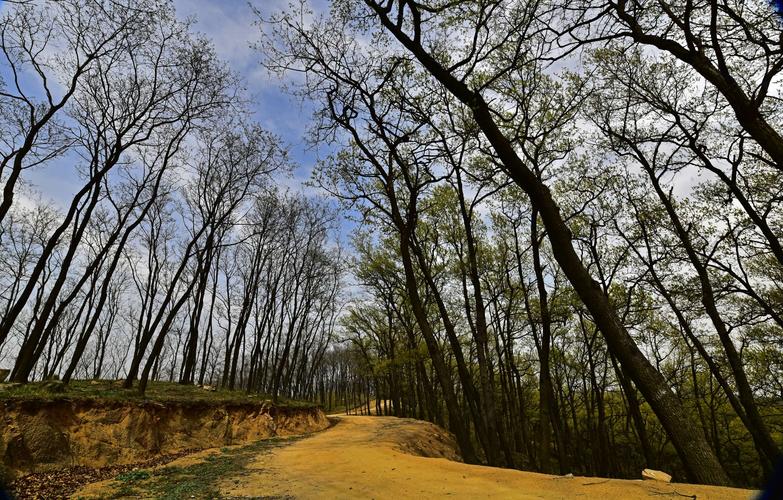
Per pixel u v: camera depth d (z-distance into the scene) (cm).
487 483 914
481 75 1416
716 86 843
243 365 4650
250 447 1694
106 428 1379
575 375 3488
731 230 1714
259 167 2248
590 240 2036
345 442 1752
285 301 3728
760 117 813
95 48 1600
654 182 1709
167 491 893
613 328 665
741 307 1861
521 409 2622
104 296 1861
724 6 877
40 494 883
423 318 1249
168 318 1908
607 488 752
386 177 1330
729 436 3303
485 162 1600
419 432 2094
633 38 897
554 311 2192
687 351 2823
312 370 5281
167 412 1681
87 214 1667
